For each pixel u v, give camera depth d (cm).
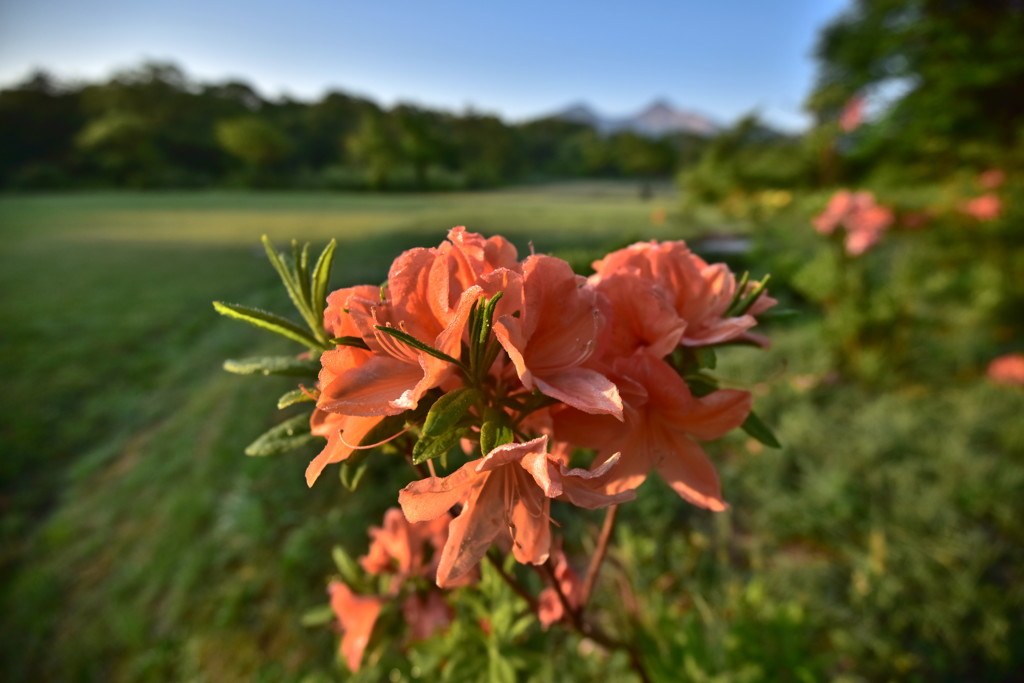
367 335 67
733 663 177
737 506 309
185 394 552
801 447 342
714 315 90
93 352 676
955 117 1191
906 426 346
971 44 1241
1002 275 509
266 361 86
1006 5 1276
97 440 483
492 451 61
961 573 245
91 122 6144
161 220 2266
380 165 5616
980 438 340
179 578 296
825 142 1107
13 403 544
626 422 76
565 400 64
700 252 826
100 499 391
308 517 319
